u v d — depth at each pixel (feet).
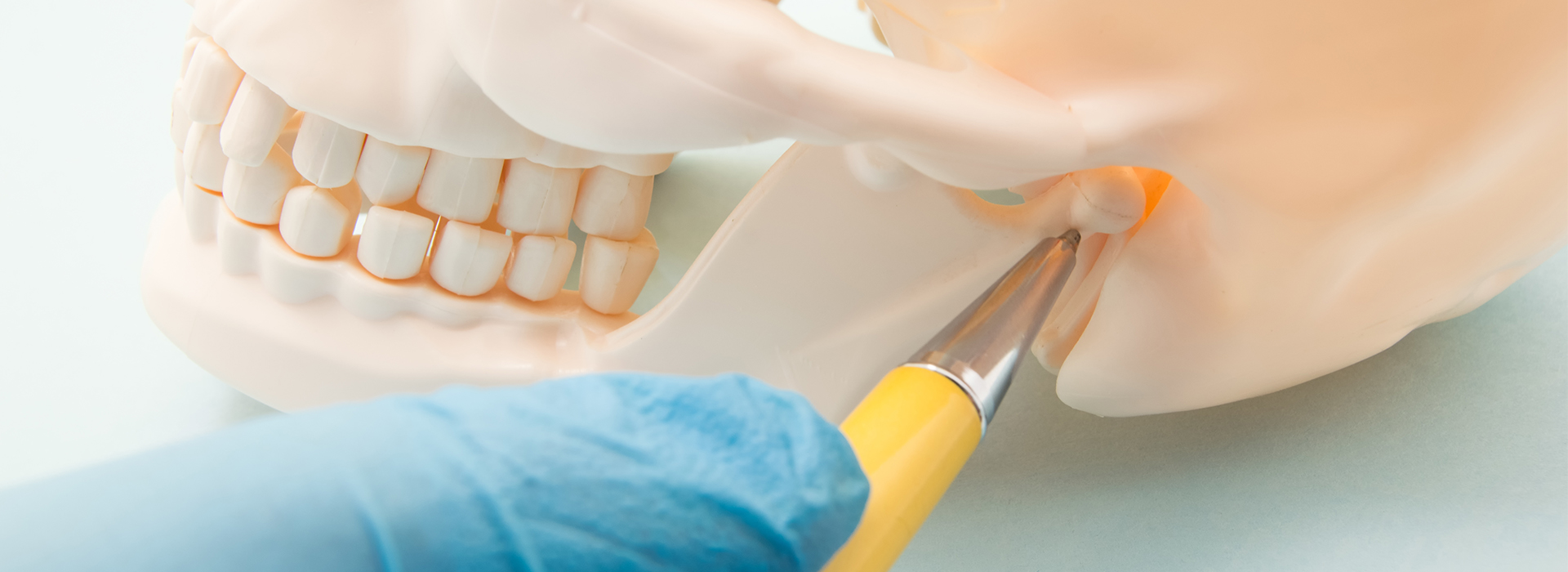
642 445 1.05
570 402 1.10
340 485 0.90
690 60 1.31
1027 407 2.51
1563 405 2.24
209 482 0.88
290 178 2.26
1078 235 1.83
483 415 1.02
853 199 1.95
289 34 1.92
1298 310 1.85
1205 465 2.22
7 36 4.03
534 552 0.95
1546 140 1.57
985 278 1.96
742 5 1.34
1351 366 2.42
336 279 2.28
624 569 0.98
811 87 1.31
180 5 4.25
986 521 2.22
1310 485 2.13
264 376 2.39
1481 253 1.86
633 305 2.89
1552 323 2.48
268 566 0.86
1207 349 1.91
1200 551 2.05
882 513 1.17
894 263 2.01
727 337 2.18
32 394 2.70
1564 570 1.90
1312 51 1.37
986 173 1.48
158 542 0.83
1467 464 2.12
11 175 3.41
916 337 2.05
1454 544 1.96
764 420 1.12
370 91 1.90
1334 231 1.62
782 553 1.06
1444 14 1.32
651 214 3.27
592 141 1.44
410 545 0.91
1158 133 1.49
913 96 1.35
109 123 3.67
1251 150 1.49
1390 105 1.42
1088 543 2.11
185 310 2.39
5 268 3.07
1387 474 2.14
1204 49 1.41
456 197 2.17
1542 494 2.05
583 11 1.33
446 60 1.82
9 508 0.84
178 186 2.49
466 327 2.35
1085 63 1.49
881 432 1.23
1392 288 1.88
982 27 1.53
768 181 2.01
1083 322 2.09
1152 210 1.93
